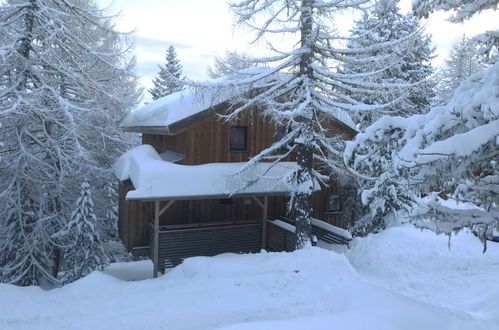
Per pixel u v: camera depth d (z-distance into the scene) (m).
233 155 15.66
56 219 16.77
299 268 10.69
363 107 11.72
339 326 5.68
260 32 12.07
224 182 13.84
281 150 16.59
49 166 15.39
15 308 8.36
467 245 13.16
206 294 9.08
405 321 5.91
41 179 16.22
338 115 16.20
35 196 16.00
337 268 10.70
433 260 12.30
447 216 7.09
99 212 21.25
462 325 6.14
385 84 11.85
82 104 18.48
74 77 15.91
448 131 6.11
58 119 16.22
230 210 16.45
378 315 6.03
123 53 17.69
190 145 15.02
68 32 14.98
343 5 11.79
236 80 11.80
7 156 14.98
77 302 8.74
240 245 15.29
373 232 15.57
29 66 14.50
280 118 12.87
